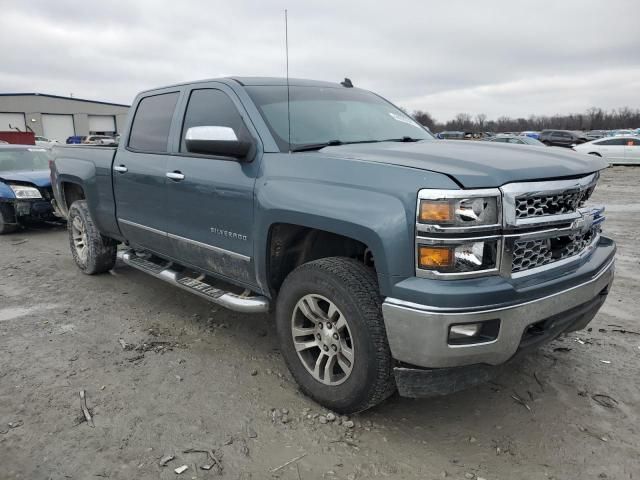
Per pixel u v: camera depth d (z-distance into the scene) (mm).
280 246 3285
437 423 2949
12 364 3648
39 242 8094
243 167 3381
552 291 2656
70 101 56531
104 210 5113
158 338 4113
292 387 3334
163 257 4500
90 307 4828
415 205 2453
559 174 2648
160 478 2473
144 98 4727
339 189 2770
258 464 2582
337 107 3904
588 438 2801
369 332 2670
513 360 2664
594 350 3861
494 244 2475
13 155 9680
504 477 2498
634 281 5594
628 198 13594
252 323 4426
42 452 2660
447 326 2400
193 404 3125
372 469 2555
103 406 3096
